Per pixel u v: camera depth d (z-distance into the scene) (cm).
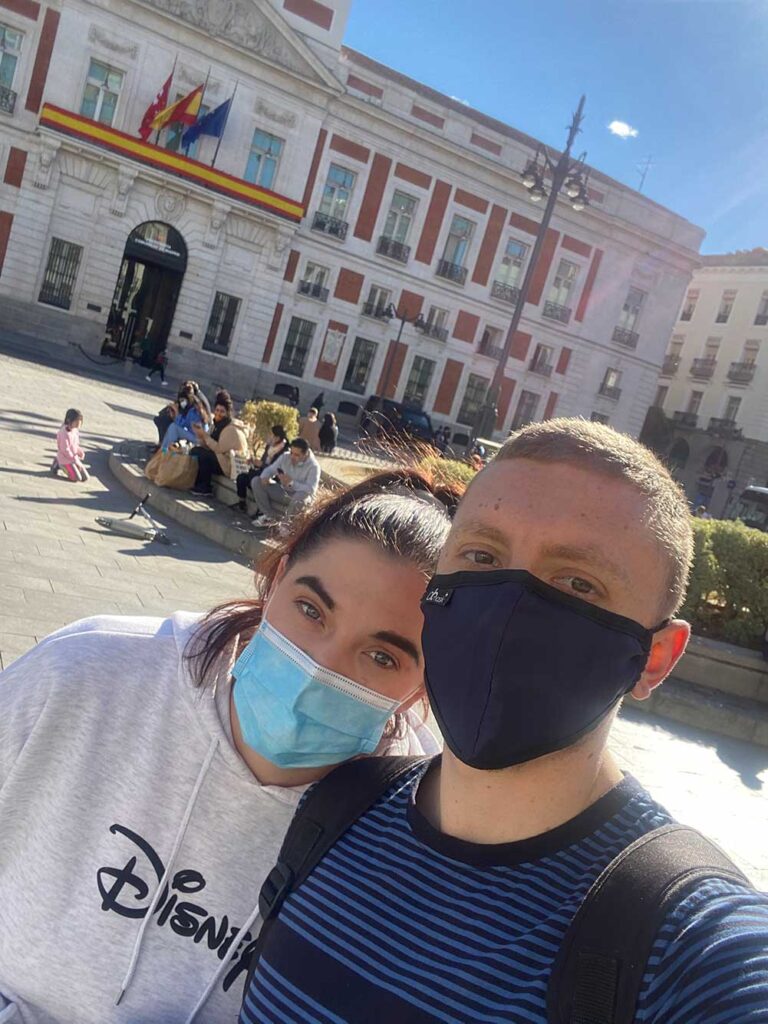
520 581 108
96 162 3209
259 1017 111
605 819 108
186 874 146
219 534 984
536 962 96
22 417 1521
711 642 838
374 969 105
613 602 108
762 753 722
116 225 3294
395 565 142
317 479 1062
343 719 144
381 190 3684
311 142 3500
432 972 101
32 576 643
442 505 163
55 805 147
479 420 2311
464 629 110
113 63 3161
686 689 792
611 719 111
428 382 3969
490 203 3872
